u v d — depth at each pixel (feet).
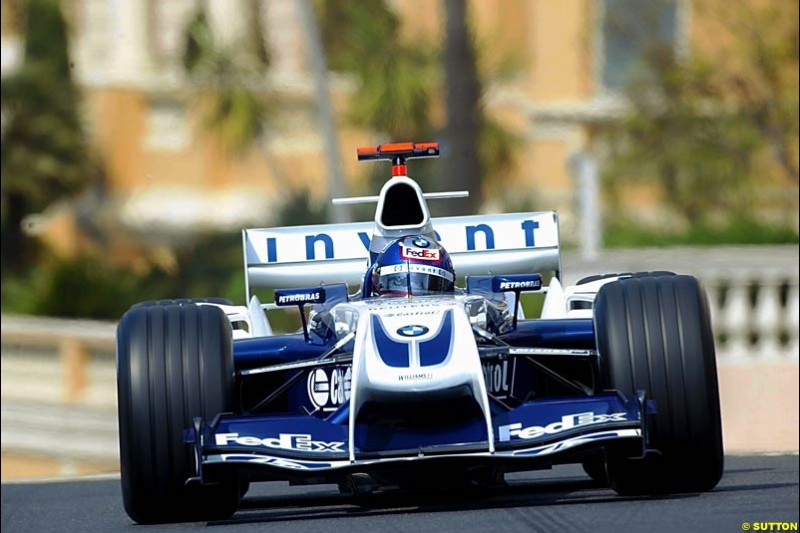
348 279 98.68
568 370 89.04
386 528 71.36
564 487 92.73
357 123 333.01
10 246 353.72
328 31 348.79
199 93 367.66
